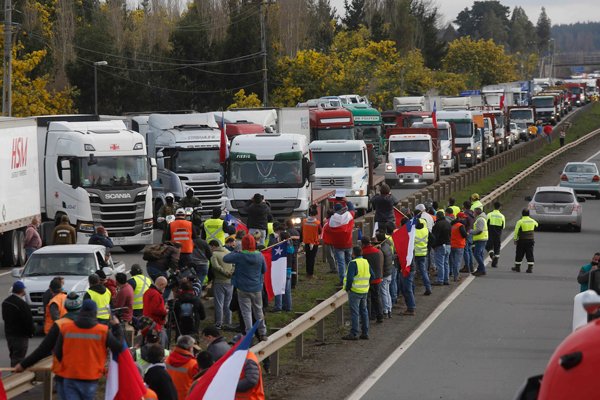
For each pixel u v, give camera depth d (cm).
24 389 3155
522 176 12581
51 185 7775
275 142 7688
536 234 9019
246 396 2486
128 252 7819
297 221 7444
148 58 19238
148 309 3641
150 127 9438
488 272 6706
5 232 7125
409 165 12662
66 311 3822
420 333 4631
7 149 6900
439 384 3597
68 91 16325
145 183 7688
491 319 4972
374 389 3534
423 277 5775
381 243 5091
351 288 4512
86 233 7525
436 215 6412
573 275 6562
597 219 10162
